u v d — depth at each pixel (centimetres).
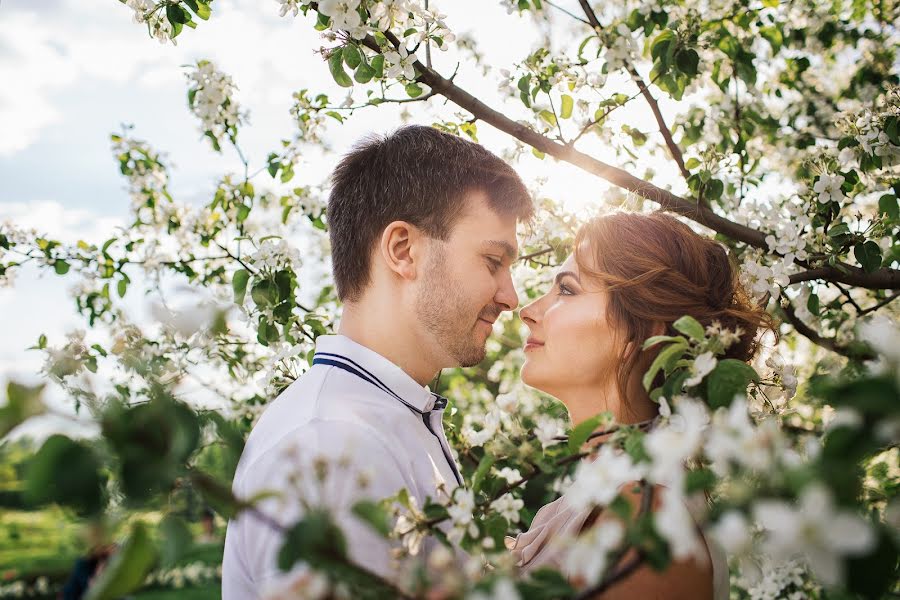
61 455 61
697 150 242
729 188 259
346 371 166
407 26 209
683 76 238
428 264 177
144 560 62
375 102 219
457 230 177
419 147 180
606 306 178
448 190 176
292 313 232
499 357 461
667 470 77
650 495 85
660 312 174
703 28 247
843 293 228
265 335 223
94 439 64
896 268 236
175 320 78
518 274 328
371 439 142
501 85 244
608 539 75
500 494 120
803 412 182
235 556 138
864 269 203
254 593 132
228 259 309
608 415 105
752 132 286
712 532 69
